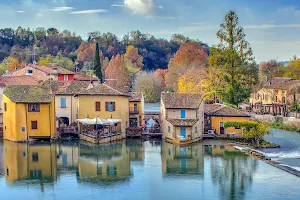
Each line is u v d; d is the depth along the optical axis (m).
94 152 68.69
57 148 71.12
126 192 49.44
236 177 55.16
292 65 168.25
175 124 75.94
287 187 51.12
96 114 79.88
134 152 69.00
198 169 58.88
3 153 66.94
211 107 87.50
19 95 75.50
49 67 123.00
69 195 48.41
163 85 172.38
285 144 76.50
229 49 105.12
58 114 84.62
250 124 78.38
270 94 125.50
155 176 55.59
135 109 89.44
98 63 135.25
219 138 79.75
